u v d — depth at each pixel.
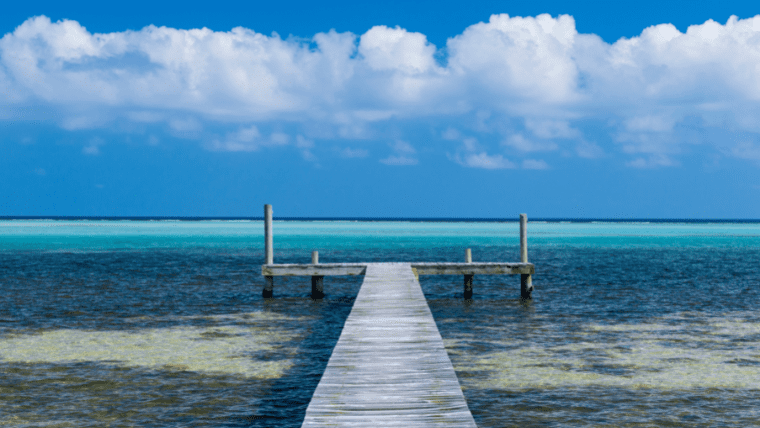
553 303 21.14
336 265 21.89
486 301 21.81
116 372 11.63
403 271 20.27
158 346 13.99
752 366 12.12
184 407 9.65
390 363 8.88
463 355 13.19
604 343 14.37
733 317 17.94
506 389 10.61
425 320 11.95
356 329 11.14
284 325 16.88
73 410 9.46
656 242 65.12
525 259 22.55
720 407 9.66
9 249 48.47
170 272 31.11
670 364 12.29
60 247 51.50
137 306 20.08
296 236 80.75
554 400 10.02
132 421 9.02
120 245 55.22
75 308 19.50
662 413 9.38
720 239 72.69
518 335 15.41
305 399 10.09
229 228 113.25
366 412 6.95
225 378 11.27
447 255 44.28
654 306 20.20
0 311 18.78
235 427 8.84
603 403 9.85
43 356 12.91
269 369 11.93
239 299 22.05
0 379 11.09
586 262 38.06
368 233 94.00
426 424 6.58
